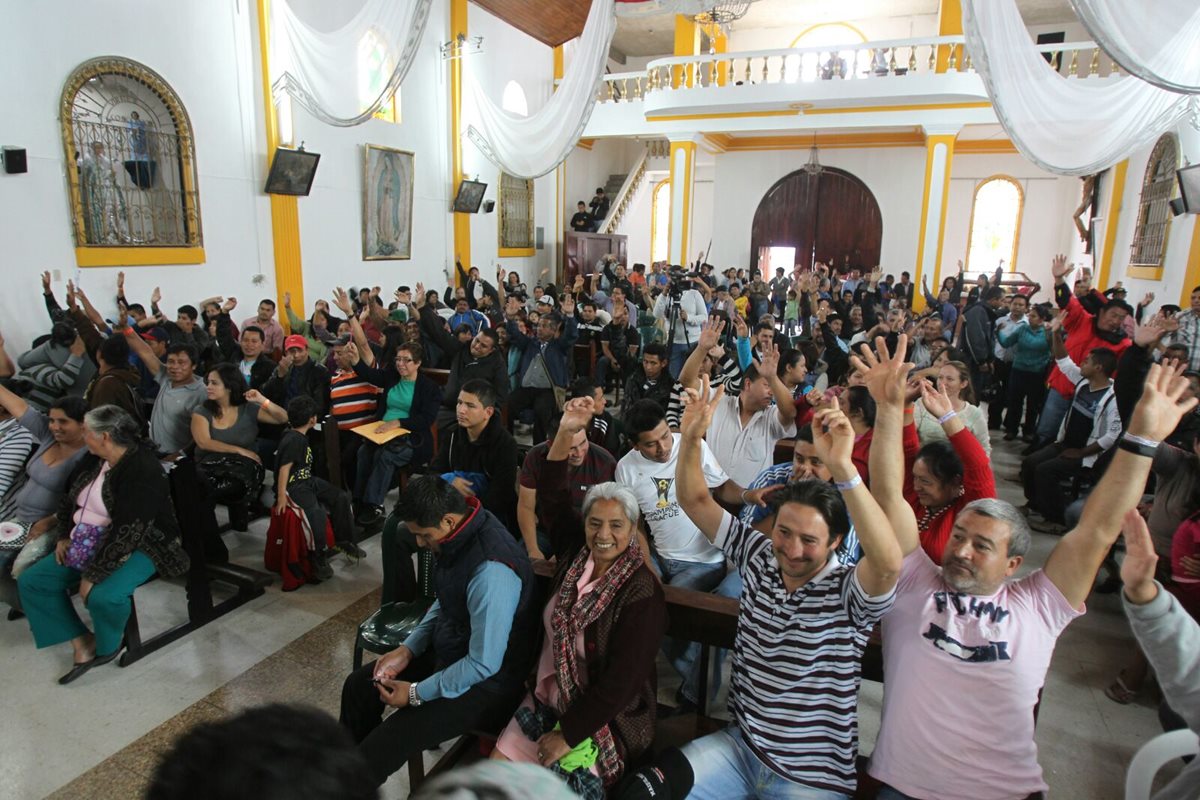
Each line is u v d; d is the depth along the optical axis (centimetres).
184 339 639
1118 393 475
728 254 1686
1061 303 586
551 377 600
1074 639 350
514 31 1320
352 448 482
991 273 1595
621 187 1816
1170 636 167
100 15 655
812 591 188
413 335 685
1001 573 182
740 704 200
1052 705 301
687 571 300
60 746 266
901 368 192
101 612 304
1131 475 169
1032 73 532
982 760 181
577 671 200
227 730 72
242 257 830
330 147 950
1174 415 169
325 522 395
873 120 1187
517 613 223
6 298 605
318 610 367
